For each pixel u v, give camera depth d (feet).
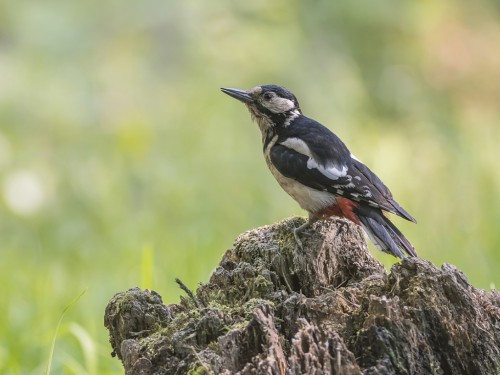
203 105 55.31
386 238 24.02
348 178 25.46
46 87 56.75
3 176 48.42
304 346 18.03
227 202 45.65
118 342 20.63
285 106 27.91
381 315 18.66
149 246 28.32
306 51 58.34
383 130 54.75
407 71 59.67
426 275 19.29
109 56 63.16
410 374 18.49
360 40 59.88
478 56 59.57
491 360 19.02
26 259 42.91
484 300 20.06
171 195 46.80
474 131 53.83
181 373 18.52
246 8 59.88
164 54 64.54
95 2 64.34
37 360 29.94
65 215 47.42
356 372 17.85
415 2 59.82
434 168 47.34
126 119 54.13
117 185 48.96
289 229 22.66
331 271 22.22
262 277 20.80
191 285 34.32
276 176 27.22
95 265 41.52
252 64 56.85
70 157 52.90
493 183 45.78
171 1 64.75
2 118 54.60
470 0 62.13
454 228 41.09
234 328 18.72
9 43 62.13
